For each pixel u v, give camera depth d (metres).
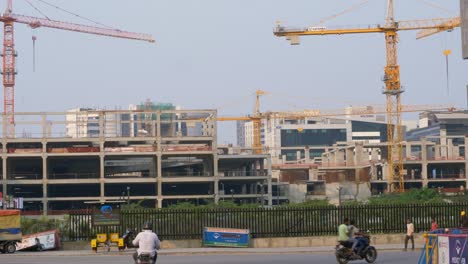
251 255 40.81
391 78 170.75
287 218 47.28
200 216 46.94
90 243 47.09
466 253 24.25
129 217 46.56
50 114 152.62
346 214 47.56
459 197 96.00
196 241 46.50
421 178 179.50
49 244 46.75
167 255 41.69
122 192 163.00
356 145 186.00
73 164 163.50
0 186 151.88
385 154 192.88
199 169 170.88
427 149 193.12
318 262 34.44
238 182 164.62
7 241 45.28
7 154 148.75
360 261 35.94
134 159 163.50
